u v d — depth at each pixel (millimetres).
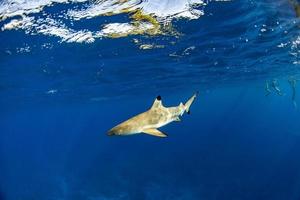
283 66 27047
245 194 34812
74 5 10391
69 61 18797
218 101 88000
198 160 45344
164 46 16984
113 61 19969
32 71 20641
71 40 14484
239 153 48500
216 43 16750
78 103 48969
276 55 21250
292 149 49094
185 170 41406
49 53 16500
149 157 49094
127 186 38219
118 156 53562
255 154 47656
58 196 38312
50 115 71500
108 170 44781
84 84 28547
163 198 34750
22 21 11539
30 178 46781
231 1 10516
